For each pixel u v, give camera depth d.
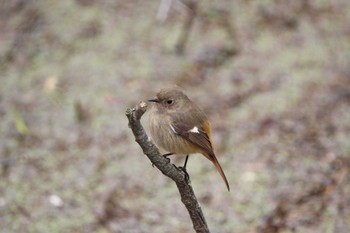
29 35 15.61
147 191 12.20
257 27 15.30
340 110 13.27
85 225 11.55
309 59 14.57
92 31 15.39
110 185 12.35
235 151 12.72
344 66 14.35
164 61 14.63
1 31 15.85
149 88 14.08
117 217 11.69
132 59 14.73
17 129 13.53
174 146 9.20
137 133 7.03
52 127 13.58
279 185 11.95
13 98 14.33
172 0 15.12
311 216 11.27
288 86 13.97
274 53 14.75
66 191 12.28
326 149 12.48
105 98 13.99
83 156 12.95
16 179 12.55
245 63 14.56
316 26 15.33
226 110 13.57
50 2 16.19
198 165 12.56
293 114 13.31
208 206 11.73
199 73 14.40
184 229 11.35
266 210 11.54
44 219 11.67
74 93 14.20
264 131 13.02
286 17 15.52
